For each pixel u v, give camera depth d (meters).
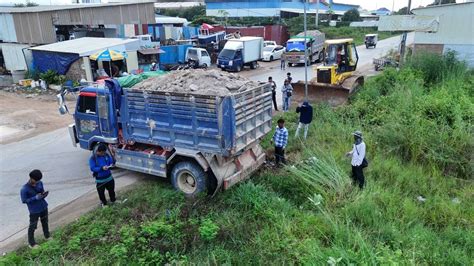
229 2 61.12
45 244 6.70
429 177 9.12
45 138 13.57
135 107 8.84
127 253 6.40
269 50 35.47
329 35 50.44
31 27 26.92
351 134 11.38
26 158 11.55
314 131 12.17
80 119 10.04
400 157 10.23
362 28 58.50
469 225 7.07
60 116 16.56
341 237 6.36
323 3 71.06
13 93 21.30
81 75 22.14
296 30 49.44
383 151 10.35
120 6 31.53
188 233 6.91
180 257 6.32
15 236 7.35
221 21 55.97
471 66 19.42
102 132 9.67
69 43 24.94
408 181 8.77
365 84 17.78
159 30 39.00
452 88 14.68
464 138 10.19
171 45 30.75
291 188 8.41
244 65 29.92
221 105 7.63
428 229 6.88
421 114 11.77
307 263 5.66
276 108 16.12
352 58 18.17
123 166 9.55
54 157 11.58
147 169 9.12
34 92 21.44
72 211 8.20
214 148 7.98
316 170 8.70
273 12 58.72
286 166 9.24
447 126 10.84
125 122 9.14
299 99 16.66
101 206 8.21
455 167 9.67
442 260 5.91
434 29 19.20
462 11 20.17
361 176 8.42
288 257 6.07
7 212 8.28
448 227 6.93
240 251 6.39
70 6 29.78
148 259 6.27
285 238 6.51
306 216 7.18
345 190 8.09
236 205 7.79
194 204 7.91
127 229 7.05
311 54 30.64
